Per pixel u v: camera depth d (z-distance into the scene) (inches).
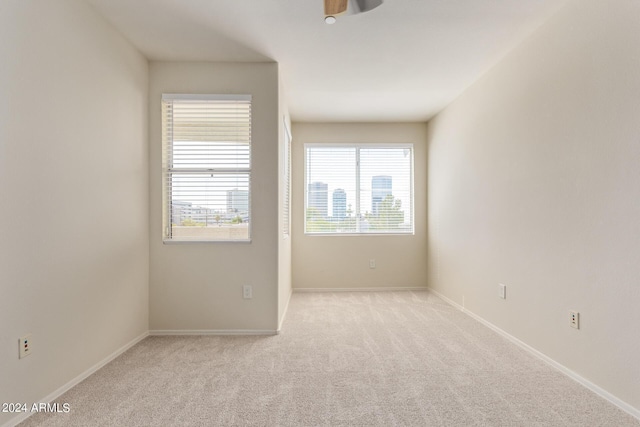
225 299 121.3
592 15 79.9
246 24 97.9
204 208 123.6
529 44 103.5
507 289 115.3
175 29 100.6
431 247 190.1
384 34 103.0
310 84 141.3
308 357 99.3
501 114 119.1
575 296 85.5
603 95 77.0
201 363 95.4
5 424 64.6
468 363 94.9
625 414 70.3
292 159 194.2
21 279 67.9
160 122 121.2
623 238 72.5
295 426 66.1
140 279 114.8
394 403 74.2
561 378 86.0
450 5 88.5
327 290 192.9
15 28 66.4
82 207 85.7
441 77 134.7
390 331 122.5
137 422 67.5
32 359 70.5
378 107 171.2
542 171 97.8
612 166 74.9
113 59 99.2
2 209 63.8
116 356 100.0
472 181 141.3
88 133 88.0
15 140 66.4
